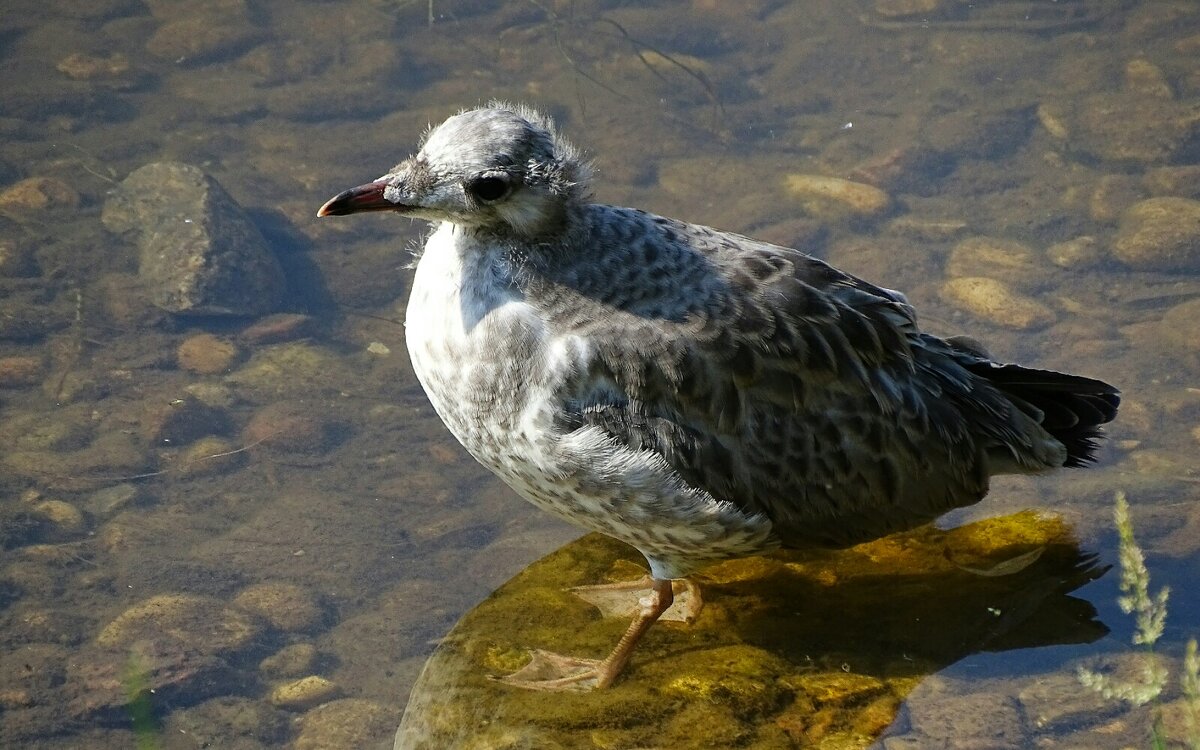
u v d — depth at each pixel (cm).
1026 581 1123
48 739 987
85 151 1753
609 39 2056
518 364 988
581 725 981
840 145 1800
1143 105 1834
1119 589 1111
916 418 1077
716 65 2005
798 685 1012
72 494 1241
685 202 1691
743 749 948
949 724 968
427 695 1023
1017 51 2012
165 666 1049
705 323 1007
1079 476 1252
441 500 1244
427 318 1029
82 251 1565
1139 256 1539
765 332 1018
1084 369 1392
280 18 2084
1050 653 1041
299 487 1259
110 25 2050
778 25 2106
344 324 1492
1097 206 1652
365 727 994
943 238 1614
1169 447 1280
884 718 977
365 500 1242
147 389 1379
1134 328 1451
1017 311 1475
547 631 1087
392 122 1856
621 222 1030
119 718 1009
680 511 1020
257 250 1557
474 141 976
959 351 1141
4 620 1092
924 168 1750
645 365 992
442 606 1116
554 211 997
